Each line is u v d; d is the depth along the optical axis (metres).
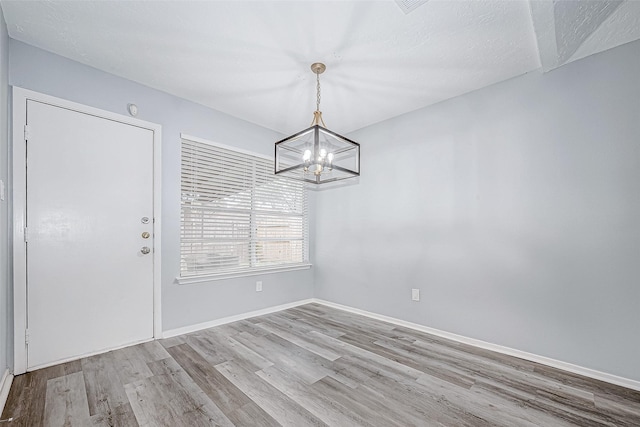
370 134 3.44
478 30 1.86
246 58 2.17
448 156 2.76
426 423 1.50
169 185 2.68
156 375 1.95
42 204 2.04
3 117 1.80
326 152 2.11
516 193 2.34
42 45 2.03
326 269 3.88
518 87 2.37
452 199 2.71
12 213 1.93
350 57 2.15
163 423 1.48
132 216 2.46
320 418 1.53
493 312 2.43
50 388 1.79
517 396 1.75
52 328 2.07
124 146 2.43
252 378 1.92
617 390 1.82
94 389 1.78
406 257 3.03
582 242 2.04
